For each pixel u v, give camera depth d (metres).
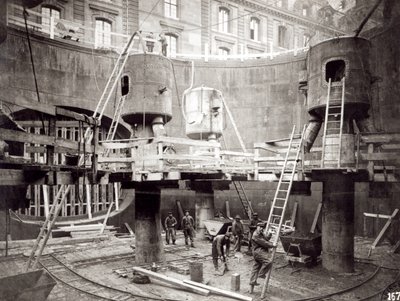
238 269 11.23
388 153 9.88
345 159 10.71
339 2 19.83
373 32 14.82
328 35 20.55
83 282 9.99
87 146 8.02
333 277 10.35
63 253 13.52
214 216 17.83
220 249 10.80
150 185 11.57
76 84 18.30
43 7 19.95
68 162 8.77
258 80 21.11
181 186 13.16
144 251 11.71
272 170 11.06
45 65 17.34
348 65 10.65
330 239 10.95
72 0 20.81
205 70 21.39
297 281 9.99
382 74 14.22
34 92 16.84
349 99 10.52
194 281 9.68
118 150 19.77
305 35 29.41
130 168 10.99
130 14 23.12
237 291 9.12
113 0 22.44
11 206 7.15
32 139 6.29
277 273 10.76
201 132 15.81
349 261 10.84
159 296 8.76
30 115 16.47
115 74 19.31
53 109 6.60
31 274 6.48
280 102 20.59
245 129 21.12
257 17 30.72
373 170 10.23
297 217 18.86
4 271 9.77
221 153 11.79
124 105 12.70
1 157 6.29
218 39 28.44
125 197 19.86
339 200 10.84
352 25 17.23
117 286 9.59
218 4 28.59
